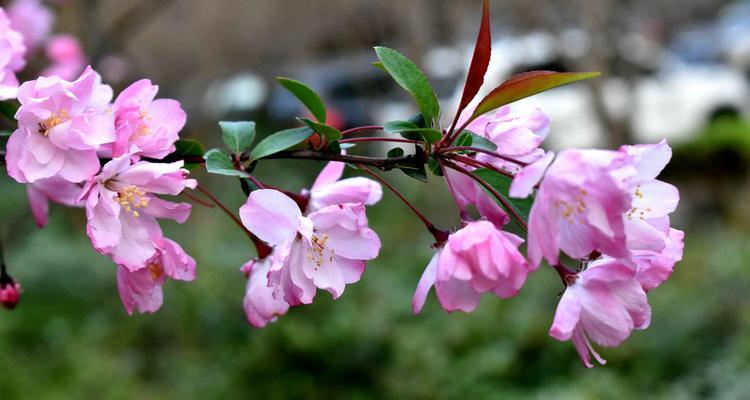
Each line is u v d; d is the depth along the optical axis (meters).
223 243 6.21
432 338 5.12
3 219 7.08
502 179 1.24
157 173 1.23
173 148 1.30
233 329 5.55
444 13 7.67
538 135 1.34
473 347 5.24
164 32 8.84
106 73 5.18
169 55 9.09
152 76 9.02
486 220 1.26
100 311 6.39
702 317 5.09
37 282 6.59
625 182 1.08
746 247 6.22
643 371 4.91
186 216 1.28
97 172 1.22
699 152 9.62
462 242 1.18
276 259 1.21
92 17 4.91
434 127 1.33
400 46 8.33
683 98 9.94
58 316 6.32
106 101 1.30
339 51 9.53
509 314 5.39
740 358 4.69
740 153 9.48
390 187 1.33
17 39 1.49
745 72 10.95
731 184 9.19
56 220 7.75
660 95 9.79
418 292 1.25
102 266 6.88
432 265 1.27
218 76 9.03
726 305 5.19
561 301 1.23
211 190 7.60
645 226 1.20
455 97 7.39
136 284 1.29
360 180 1.43
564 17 6.97
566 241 1.11
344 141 1.37
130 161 1.25
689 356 4.91
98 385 5.19
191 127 9.22
